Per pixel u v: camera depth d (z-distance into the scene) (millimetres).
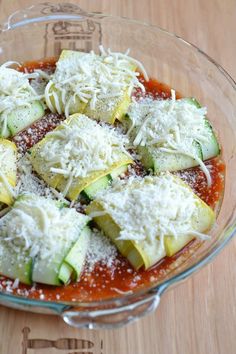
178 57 489
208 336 361
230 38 521
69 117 434
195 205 385
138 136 425
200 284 382
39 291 360
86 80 451
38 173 411
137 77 481
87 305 330
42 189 408
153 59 496
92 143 405
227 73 465
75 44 505
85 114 452
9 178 401
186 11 538
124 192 386
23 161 423
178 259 377
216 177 424
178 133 422
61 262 355
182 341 357
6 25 487
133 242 365
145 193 379
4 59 493
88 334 358
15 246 364
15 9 530
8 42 496
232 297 377
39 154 413
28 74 461
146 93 474
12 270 360
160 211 369
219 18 535
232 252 397
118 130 446
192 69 485
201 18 534
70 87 453
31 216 368
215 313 370
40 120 454
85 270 369
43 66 491
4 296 334
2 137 439
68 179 401
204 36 521
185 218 375
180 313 369
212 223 386
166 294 376
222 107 462
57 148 411
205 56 465
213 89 471
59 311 328
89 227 387
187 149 421
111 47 503
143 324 363
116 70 465
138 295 331
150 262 365
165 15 534
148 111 441
